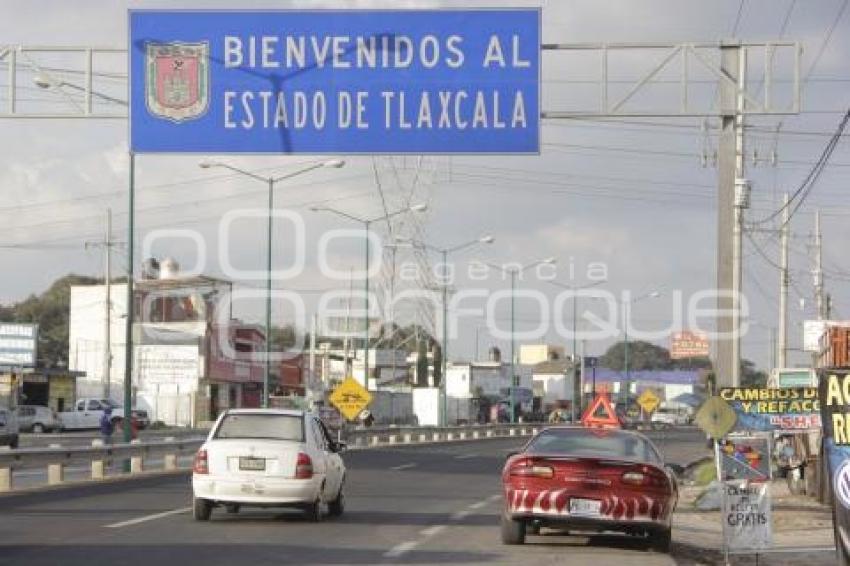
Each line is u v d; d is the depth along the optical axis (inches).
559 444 636.7
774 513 921.5
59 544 581.9
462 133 861.8
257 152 871.7
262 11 871.1
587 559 573.9
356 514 784.9
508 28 861.8
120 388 3235.7
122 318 3152.1
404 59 865.5
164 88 879.1
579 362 5118.1
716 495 960.3
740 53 903.1
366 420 2454.5
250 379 3282.5
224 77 875.4
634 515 598.5
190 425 2834.6
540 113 859.4
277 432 706.8
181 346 3046.3
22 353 2984.7
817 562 633.6
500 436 2955.2
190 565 510.3
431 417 3604.8
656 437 2874.0
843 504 462.0
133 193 1363.2
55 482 1050.7
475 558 563.2
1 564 506.9
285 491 683.4
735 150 952.9
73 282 5226.4
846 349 1034.1
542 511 602.5
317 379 3595.0
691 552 667.4
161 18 880.3
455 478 1205.1
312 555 553.0
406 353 4365.2
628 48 883.4
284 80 869.8
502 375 4522.6
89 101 909.8
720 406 624.7
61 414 2625.5
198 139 876.6
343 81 867.4
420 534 665.0
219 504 719.7
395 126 864.3
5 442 1724.9
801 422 1069.8
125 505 813.9
